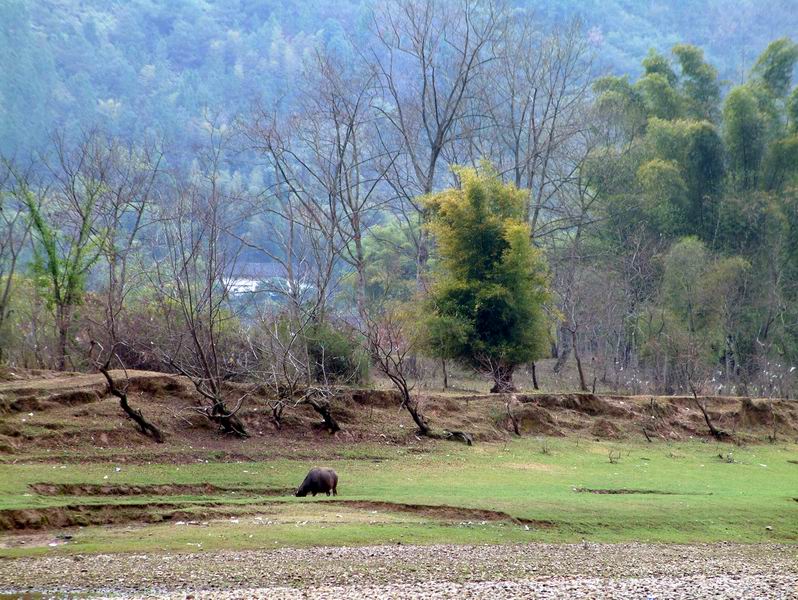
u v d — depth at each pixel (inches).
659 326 4931.1
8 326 3129.9
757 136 5738.2
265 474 2306.8
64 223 3595.0
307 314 3395.7
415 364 4101.9
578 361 4165.8
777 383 4722.0
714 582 1596.9
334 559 1617.9
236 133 6934.1
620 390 4466.0
